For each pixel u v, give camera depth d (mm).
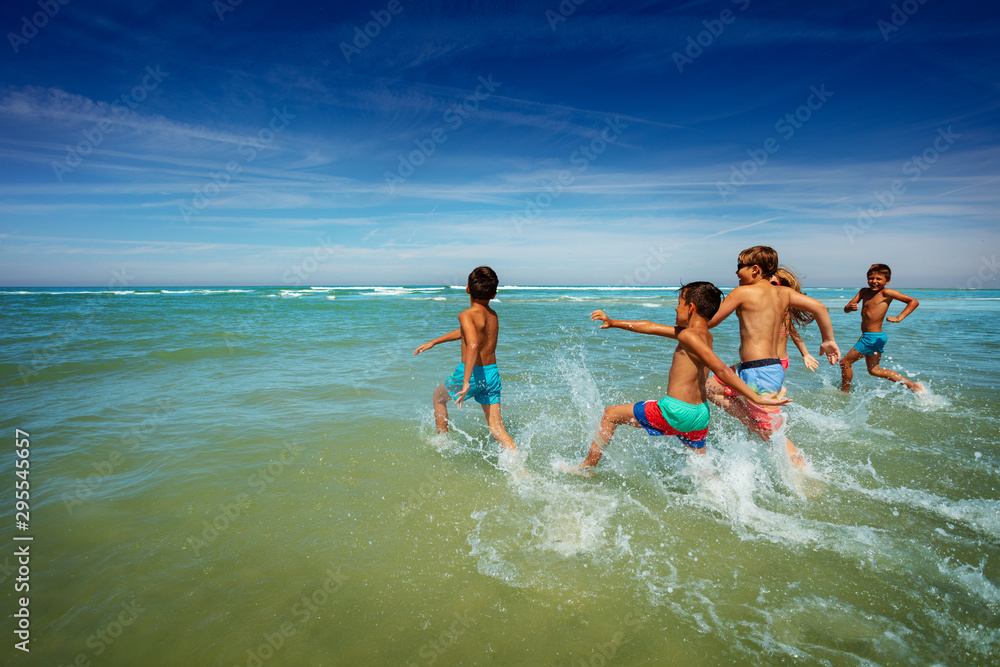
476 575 2648
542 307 23609
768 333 4250
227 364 8148
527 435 4941
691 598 2455
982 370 7879
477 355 4195
